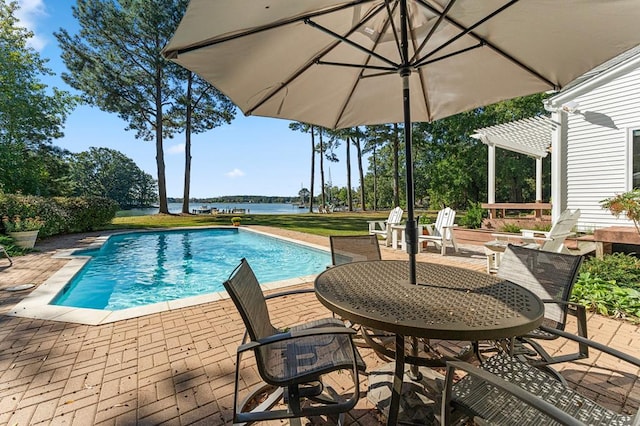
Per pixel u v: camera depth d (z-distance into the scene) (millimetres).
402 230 7254
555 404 1359
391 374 2107
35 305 3543
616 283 3906
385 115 3146
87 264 6148
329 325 2006
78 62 15781
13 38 12750
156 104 18125
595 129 7094
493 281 1979
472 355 1749
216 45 1793
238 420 1369
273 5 1598
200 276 6992
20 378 2105
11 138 12859
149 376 2145
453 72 2600
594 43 2021
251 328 1430
